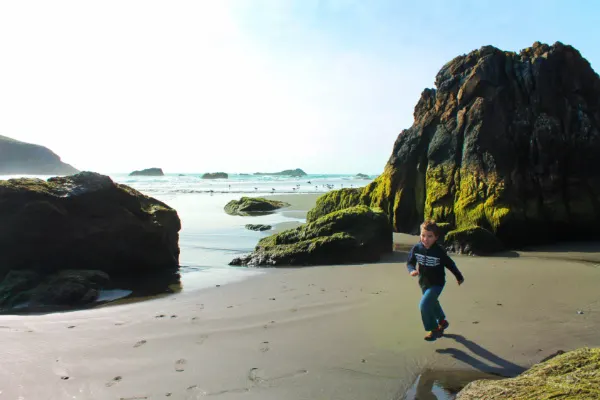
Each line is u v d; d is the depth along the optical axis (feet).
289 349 17.49
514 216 41.16
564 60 48.01
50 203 30.07
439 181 48.08
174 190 153.48
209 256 40.65
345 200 60.29
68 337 19.11
